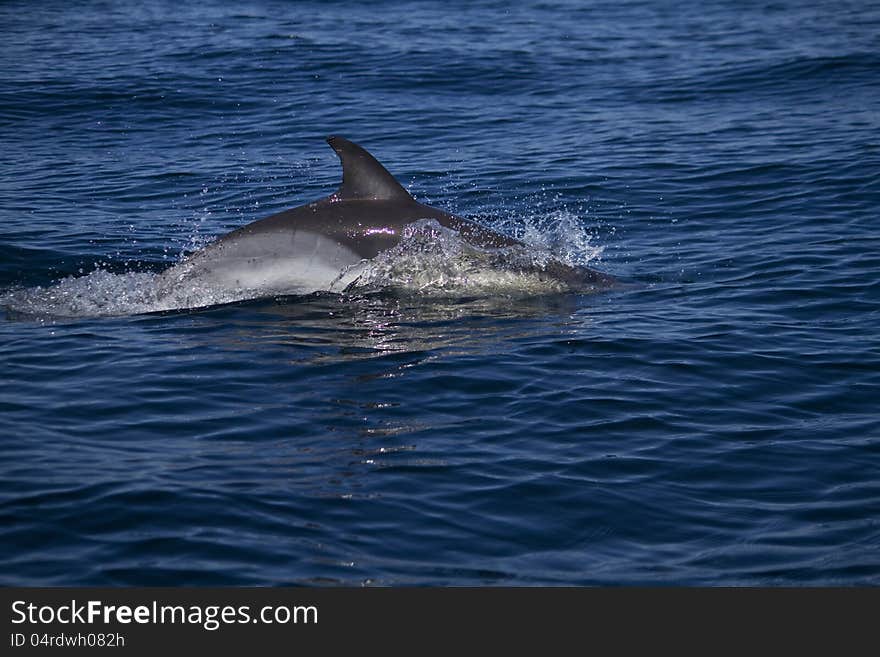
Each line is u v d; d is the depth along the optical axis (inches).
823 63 1111.6
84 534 279.0
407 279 494.3
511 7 1631.4
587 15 1552.7
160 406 362.3
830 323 451.8
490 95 1037.2
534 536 285.3
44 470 312.8
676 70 1130.7
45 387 379.6
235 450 328.8
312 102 1014.4
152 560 268.7
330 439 338.0
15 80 1096.8
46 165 803.4
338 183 749.3
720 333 438.9
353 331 439.8
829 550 280.1
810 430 350.9
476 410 362.0
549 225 637.9
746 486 314.2
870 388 384.5
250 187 741.3
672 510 299.9
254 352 414.9
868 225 605.6
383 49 1247.5
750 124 894.4
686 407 367.9
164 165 803.4
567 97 1024.9
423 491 305.4
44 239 590.9
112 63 1191.6
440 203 693.9
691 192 695.1
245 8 1609.3
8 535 277.4
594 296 492.1
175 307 475.2
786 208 649.6
